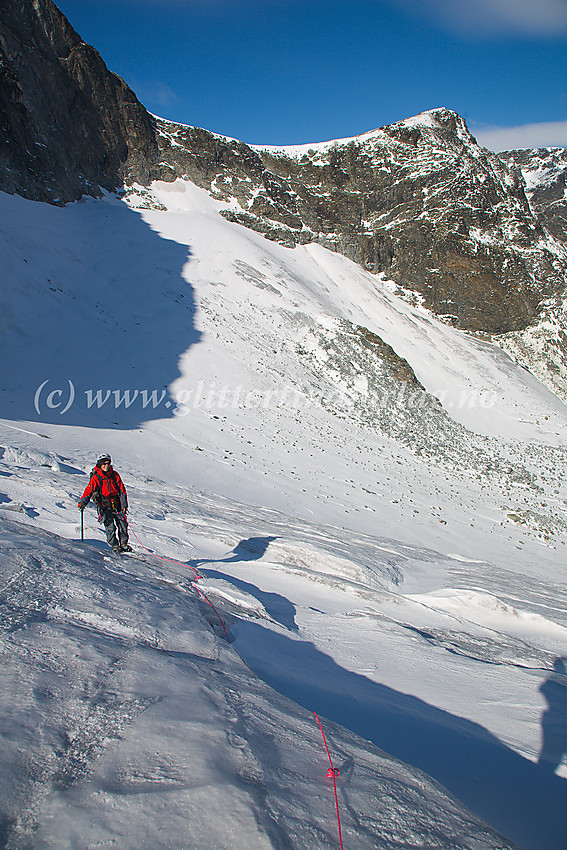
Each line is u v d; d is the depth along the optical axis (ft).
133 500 35.45
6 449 38.83
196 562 24.80
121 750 6.64
